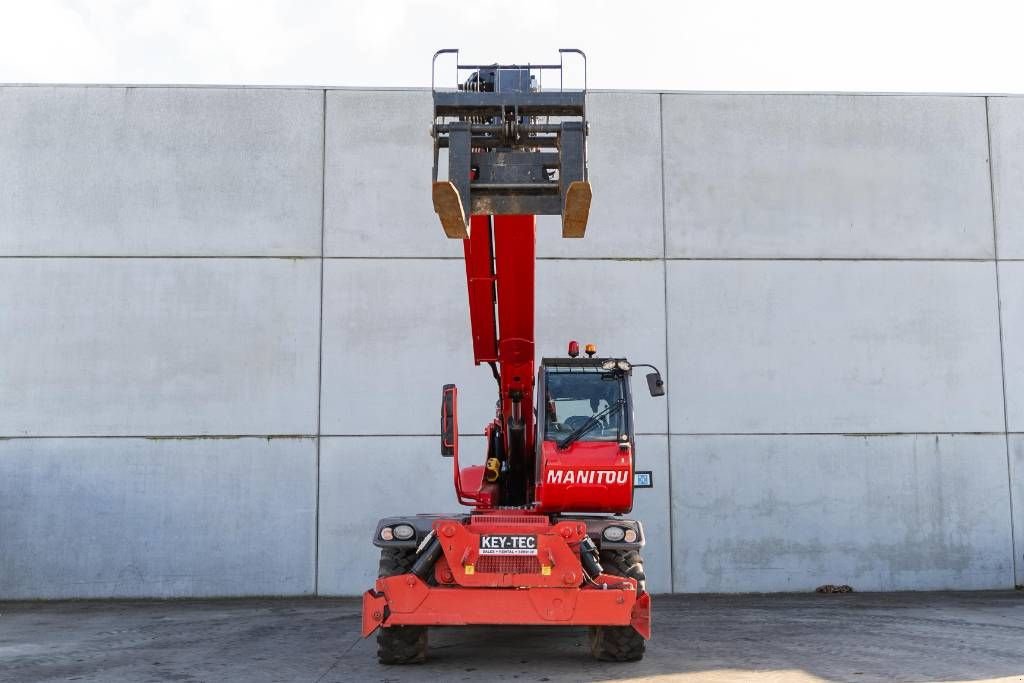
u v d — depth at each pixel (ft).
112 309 47.34
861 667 24.79
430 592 23.56
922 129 50.34
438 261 48.44
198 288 47.75
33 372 46.68
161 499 46.11
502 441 31.24
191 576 45.68
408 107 49.57
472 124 22.07
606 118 49.65
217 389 47.03
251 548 46.01
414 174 49.11
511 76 23.41
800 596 45.44
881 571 46.85
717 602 43.06
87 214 47.93
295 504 46.42
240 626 35.40
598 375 27.78
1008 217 49.88
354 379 47.47
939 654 27.09
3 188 47.93
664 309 48.47
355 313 47.98
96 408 46.57
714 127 49.93
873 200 49.70
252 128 49.03
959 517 47.39
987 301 49.19
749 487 47.21
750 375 48.14
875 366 48.44
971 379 48.52
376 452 46.98
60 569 45.34
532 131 21.83
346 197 48.75
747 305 48.65
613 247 48.78
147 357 47.09
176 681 23.29
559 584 23.56
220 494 46.32
